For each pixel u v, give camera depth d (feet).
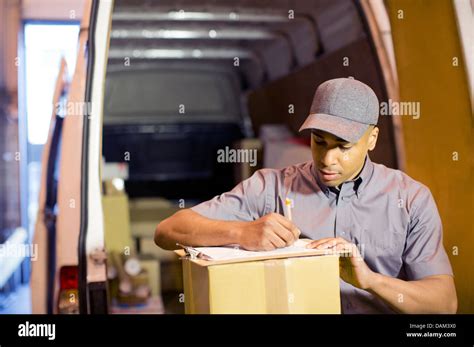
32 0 12.53
